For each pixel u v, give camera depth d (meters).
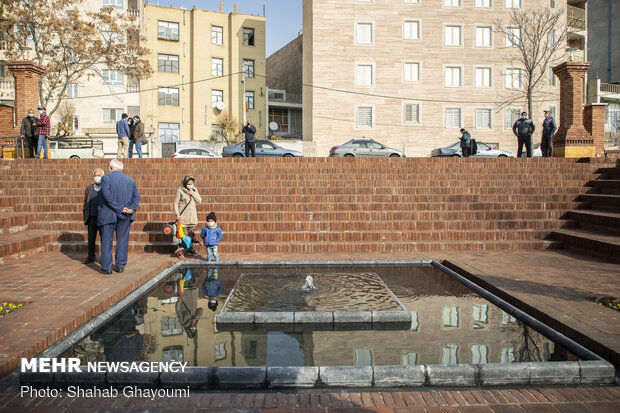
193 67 34.00
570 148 14.27
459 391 3.36
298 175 12.16
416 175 12.23
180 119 33.81
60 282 6.15
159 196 10.77
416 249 9.20
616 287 5.86
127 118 14.74
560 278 6.43
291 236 9.62
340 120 29.88
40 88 23.16
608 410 3.05
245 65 35.88
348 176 12.18
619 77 36.41
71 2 25.00
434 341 4.29
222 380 3.46
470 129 30.66
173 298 5.86
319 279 6.79
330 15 29.67
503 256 8.36
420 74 30.33
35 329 4.25
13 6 23.30
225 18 35.31
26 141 14.45
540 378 3.56
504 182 11.72
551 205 10.67
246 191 11.34
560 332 4.48
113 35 30.97
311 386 3.45
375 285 6.36
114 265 7.39
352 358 3.85
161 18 33.25
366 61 29.95
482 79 30.78
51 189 10.95
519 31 28.64
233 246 9.21
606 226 9.09
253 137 15.69
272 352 3.98
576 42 36.09
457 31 30.59
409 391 3.37
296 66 40.03
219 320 4.84
